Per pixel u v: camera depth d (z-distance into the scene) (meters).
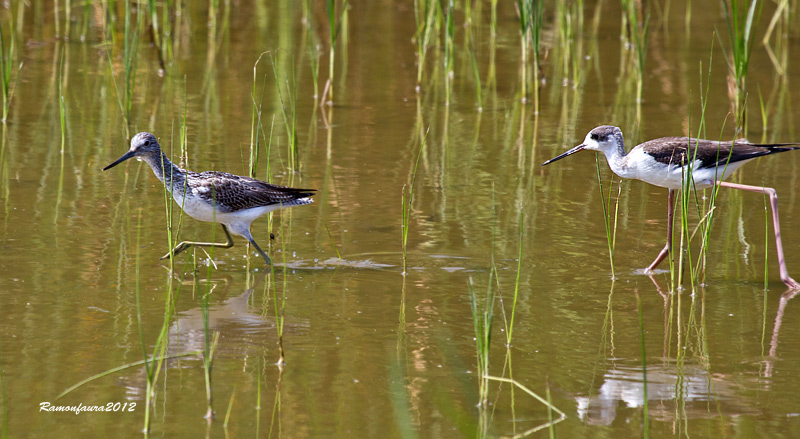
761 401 8.93
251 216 12.40
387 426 8.46
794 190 15.48
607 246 13.21
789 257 12.77
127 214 13.99
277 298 11.31
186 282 11.75
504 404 8.93
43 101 20.03
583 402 8.95
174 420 8.51
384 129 19.02
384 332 10.41
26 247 12.48
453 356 9.85
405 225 12.06
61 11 27.66
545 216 14.41
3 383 9.00
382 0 31.06
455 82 22.94
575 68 22.41
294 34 26.52
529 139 18.58
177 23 26.33
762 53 25.34
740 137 18.36
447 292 11.57
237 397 8.95
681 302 11.32
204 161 16.50
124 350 9.78
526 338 10.33
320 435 8.30
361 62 24.28
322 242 13.23
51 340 9.91
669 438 8.28
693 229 13.91
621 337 10.37
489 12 30.11
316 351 9.92
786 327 10.59
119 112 19.47
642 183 16.17
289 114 19.83
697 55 25.22
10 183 15.07
